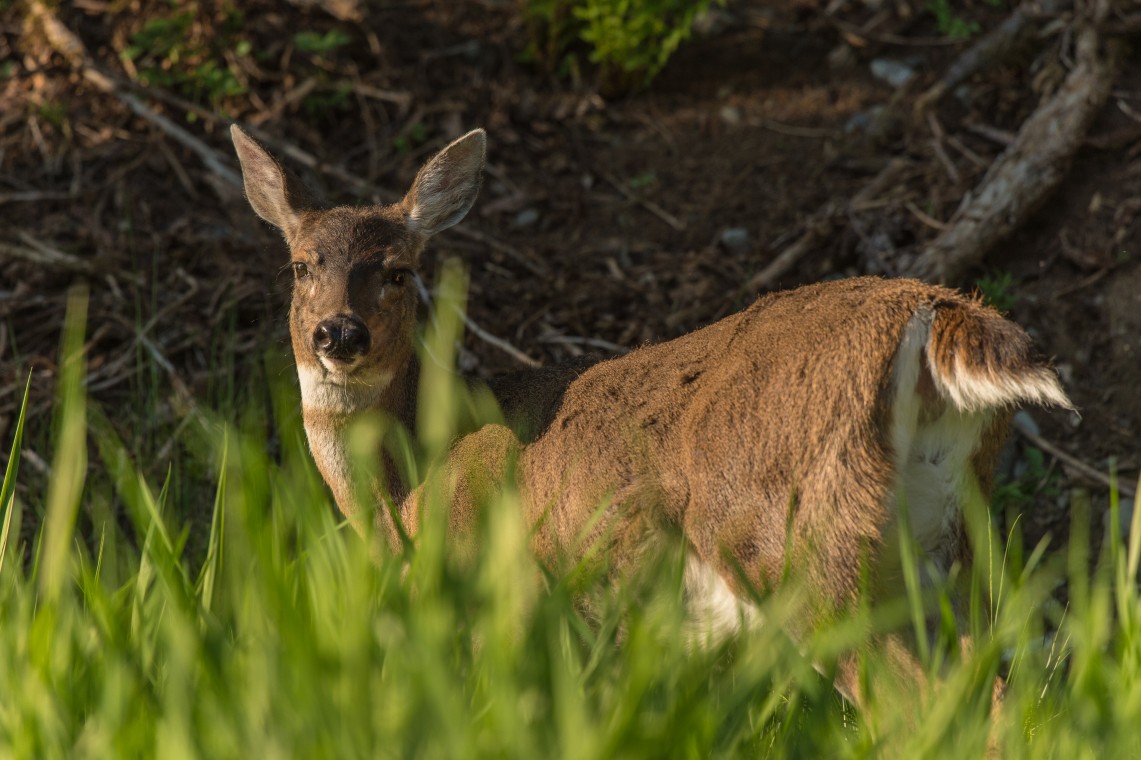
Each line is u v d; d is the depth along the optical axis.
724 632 8.04
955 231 13.88
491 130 16.14
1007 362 7.40
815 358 7.84
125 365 13.16
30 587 6.64
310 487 7.47
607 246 14.90
